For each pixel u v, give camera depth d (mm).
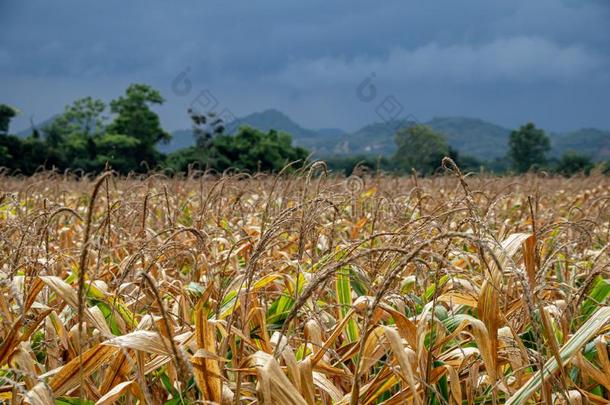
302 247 4250
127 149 57438
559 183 17859
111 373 3166
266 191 10703
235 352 3469
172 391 3416
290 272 4871
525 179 16969
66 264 5469
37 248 4473
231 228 6906
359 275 4031
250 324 4094
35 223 5844
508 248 3285
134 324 3707
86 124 71312
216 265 5012
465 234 2385
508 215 9312
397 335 2758
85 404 2971
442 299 3826
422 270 4391
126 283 4453
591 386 3590
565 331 3637
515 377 3455
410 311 4062
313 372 3199
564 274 5113
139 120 60312
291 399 2580
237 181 12008
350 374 3389
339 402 3016
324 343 3473
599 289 4246
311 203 4422
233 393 2945
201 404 3096
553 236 6348
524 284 2689
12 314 3836
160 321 3336
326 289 4602
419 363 3104
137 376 3051
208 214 7391
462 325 3254
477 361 3506
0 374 3277
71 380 3080
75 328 3467
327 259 4281
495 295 3182
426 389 3096
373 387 2990
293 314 2623
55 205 6781
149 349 2764
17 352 3027
